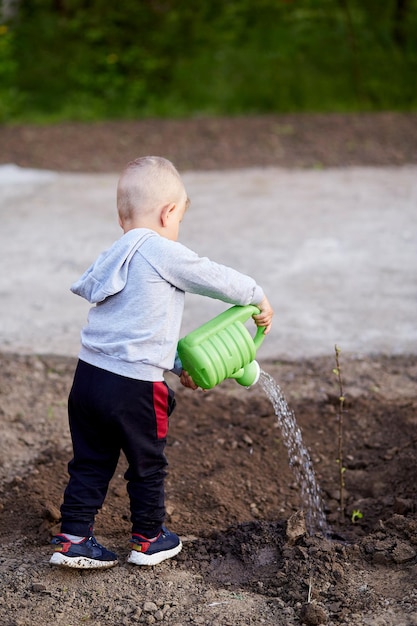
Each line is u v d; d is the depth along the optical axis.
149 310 3.03
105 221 8.16
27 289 6.48
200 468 4.05
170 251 3.05
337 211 8.29
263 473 4.02
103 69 13.33
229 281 3.12
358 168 9.95
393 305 6.02
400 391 4.82
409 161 10.10
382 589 3.04
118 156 10.53
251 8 13.57
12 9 13.49
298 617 2.92
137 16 13.47
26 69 13.30
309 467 4.07
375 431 4.36
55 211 8.52
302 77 13.05
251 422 4.46
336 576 3.12
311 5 13.38
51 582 3.17
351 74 13.11
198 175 9.84
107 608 3.01
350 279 6.54
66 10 13.63
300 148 10.62
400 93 12.78
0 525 3.62
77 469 3.21
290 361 5.20
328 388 4.87
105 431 3.12
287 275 6.64
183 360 3.11
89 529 3.20
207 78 13.25
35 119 12.36
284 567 3.18
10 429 4.46
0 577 3.21
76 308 6.11
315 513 3.73
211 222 8.04
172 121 11.88
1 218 8.31
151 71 13.38
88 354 3.12
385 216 8.09
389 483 3.89
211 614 2.95
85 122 12.15
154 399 3.07
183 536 3.52
